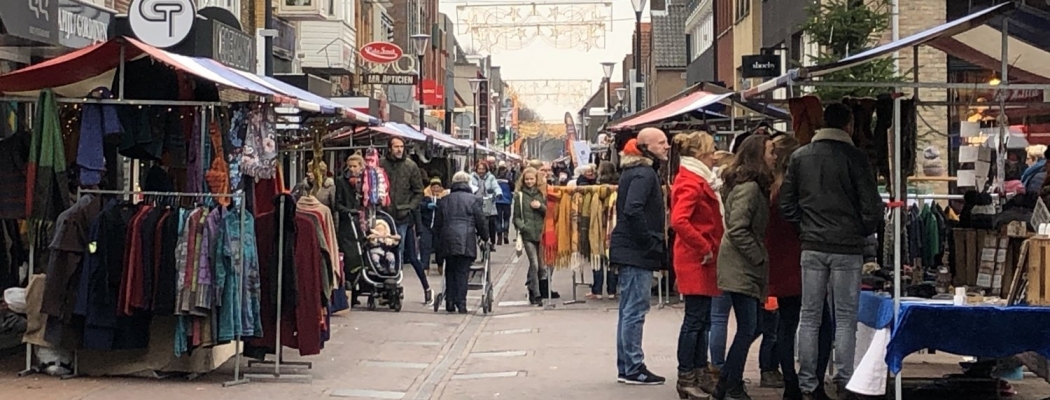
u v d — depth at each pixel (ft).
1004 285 28.63
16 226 38.11
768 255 29.37
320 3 113.91
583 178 63.62
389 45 113.60
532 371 37.83
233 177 34.14
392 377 37.24
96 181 33.78
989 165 38.52
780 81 28.73
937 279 31.01
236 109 34.27
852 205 27.61
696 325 31.07
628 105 167.84
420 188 58.13
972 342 25.77
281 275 35.17
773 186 30.12
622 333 34.17
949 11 65.67
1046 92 35.73
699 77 165.07
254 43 69.87
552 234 57.26
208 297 33.22
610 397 32.50
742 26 124.36
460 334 47.85
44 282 33.94
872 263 32.01
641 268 33.65
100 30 51.13
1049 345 25.46
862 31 52.13
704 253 30.22
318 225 36.04
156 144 35.24
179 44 49.78
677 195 30.17
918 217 36.27
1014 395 32.35
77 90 37.14
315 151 47.37
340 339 45.68
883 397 30.96
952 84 27.53
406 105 146.92
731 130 58.23
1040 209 28.96
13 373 35.29
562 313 54.24
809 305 28.09
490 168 106.01
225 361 37.04
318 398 33.24
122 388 33.35
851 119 29.12
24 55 47.65
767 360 32.48
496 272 78.54
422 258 73.20
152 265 33.17
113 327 33.32
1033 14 31.09
